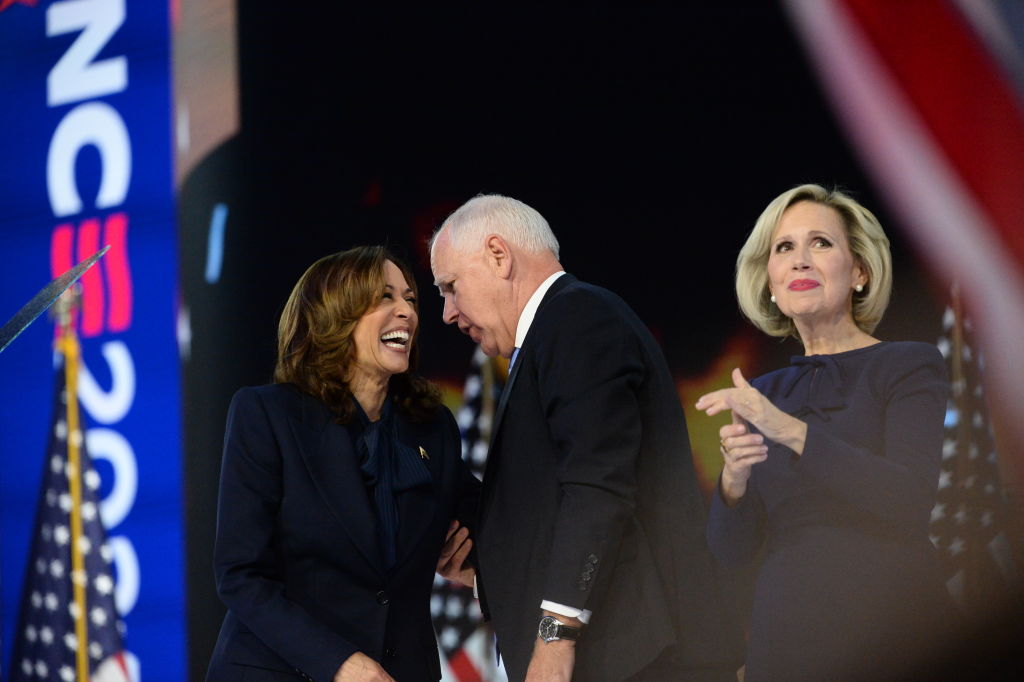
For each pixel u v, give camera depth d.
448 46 16.28
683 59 14.97
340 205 16.69
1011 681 5.93
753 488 8.35
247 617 7.65
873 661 7.59
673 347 14.66
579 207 15.37
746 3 14.63
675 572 7.48
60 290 7.39
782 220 9.07
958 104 13.38
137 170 17.91
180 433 17.30
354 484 8.09
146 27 18.06
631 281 15.01
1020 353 12.72
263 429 8.14
